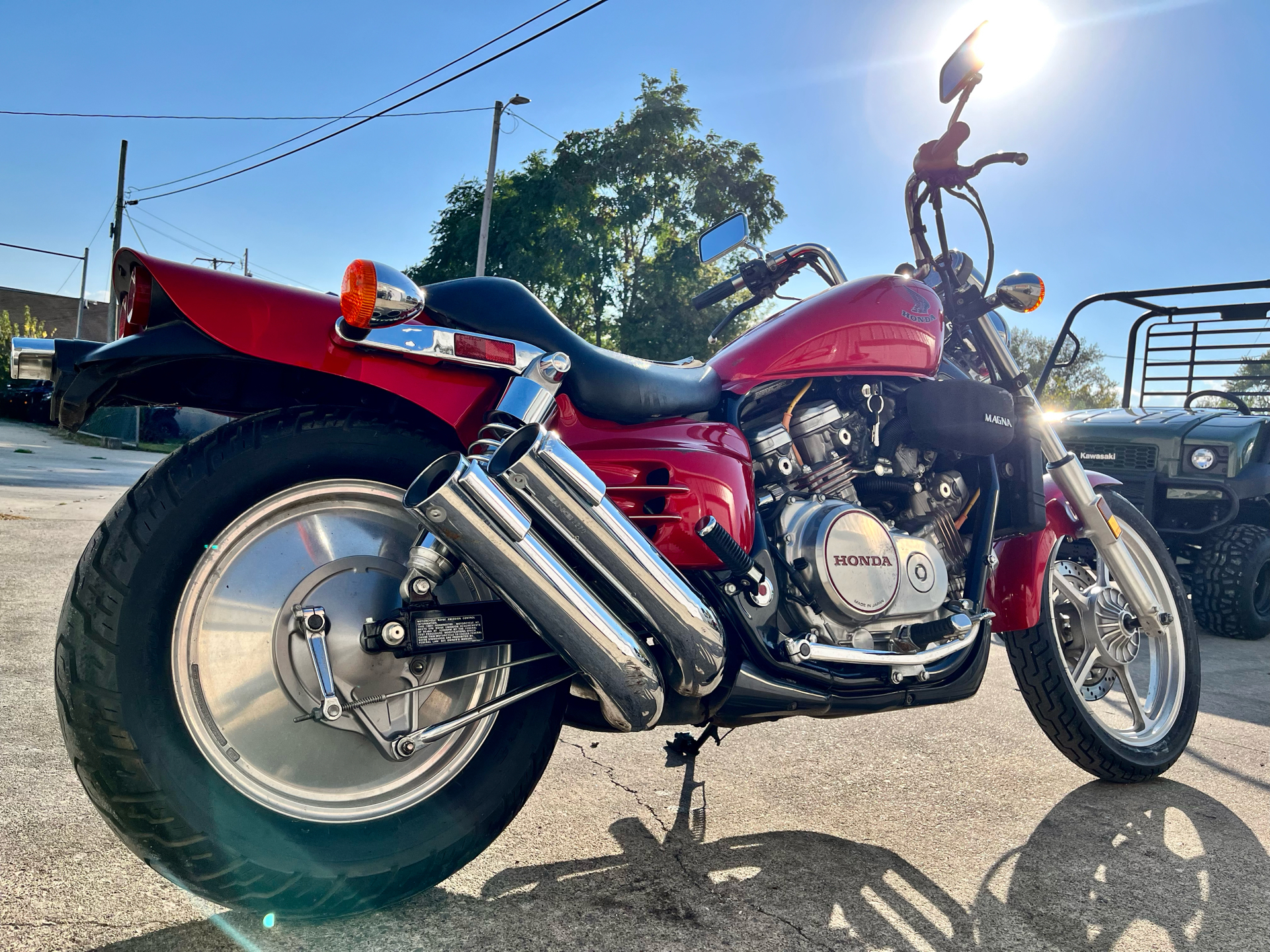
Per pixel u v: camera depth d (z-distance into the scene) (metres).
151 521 1.48
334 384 1.73
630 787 2.42
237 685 1.54
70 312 56.75
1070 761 2.76
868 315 2.21
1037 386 3.03
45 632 3.62
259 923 1.60
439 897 1.75
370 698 1.61
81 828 1.91
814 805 2.34
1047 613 2.54
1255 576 5.36
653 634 1.69
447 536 1.49
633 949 1.59
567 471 1.55
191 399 1.75
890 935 1.70
